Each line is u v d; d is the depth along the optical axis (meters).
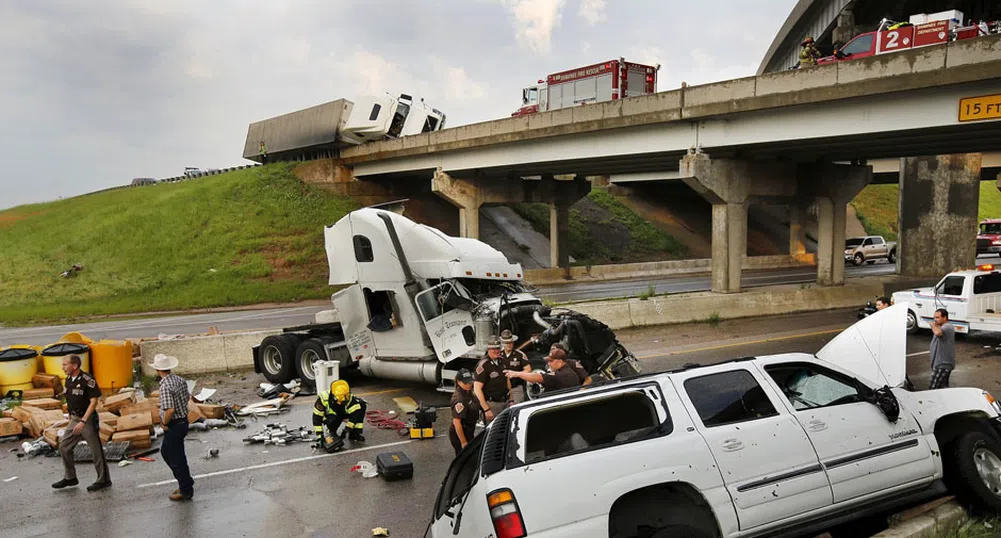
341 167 45.81
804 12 44.03
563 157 30.06
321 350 14.12
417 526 7.04
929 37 18.05
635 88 30.00
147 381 14.16
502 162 33.31
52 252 38.34
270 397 13.61
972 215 35.16
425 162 38.88
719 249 24.94
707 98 23.08
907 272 35.94
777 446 5.23
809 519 5.30
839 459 5.43
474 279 12.65
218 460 9.59
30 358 12.91
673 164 32.56
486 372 8.64
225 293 33.62
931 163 35.16
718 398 5.32
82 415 8.52
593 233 52.75
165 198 45.81
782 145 23.20
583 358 10.34
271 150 51.56
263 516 7.48
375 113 43.72
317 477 8.73
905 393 6.18
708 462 4.94
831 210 27.75
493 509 4.45
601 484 4.62
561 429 5.27
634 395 5.29
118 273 35.91
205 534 7.04
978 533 5.45
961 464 6.02
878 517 6.17
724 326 21.75
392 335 13.25
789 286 27.58
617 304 21.34
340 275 13.88
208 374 15.99
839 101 20.00
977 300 17.19
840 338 7.02
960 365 14.34
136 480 8.82
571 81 31.42
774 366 5.78
